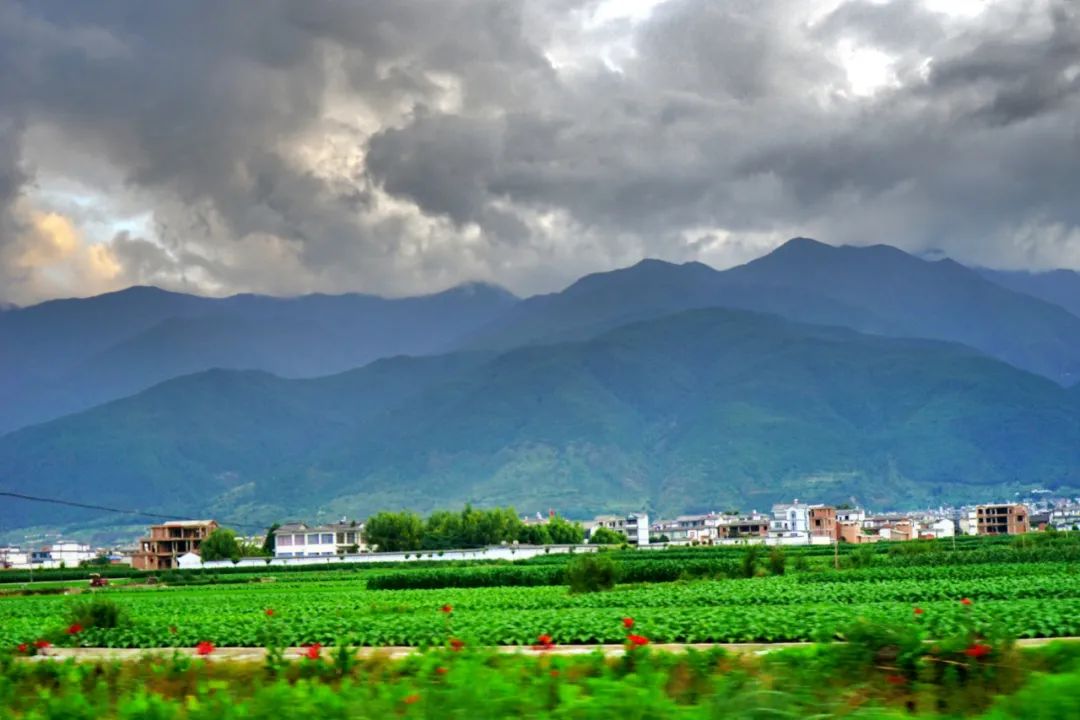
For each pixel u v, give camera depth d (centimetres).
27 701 2934
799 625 4828
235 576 16275
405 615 6688
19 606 10350
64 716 2720
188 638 5669
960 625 4372
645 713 2247
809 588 7681
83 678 3325
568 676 2903
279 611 7856
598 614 5872
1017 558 11438
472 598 8794
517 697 2388
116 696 3055
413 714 2367
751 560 11062
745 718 2166
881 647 2781
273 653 3497
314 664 3266
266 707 2517
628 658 2973
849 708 2409
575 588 8938
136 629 6025
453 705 2377
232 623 6525
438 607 7675
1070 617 4691
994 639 2753
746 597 7044
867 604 6072
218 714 2517
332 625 5956
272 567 18412
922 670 2702
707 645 4616
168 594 11925
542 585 11444
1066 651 2734
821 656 2870
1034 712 2175
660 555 16112
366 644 5234
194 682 3250
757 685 2488
